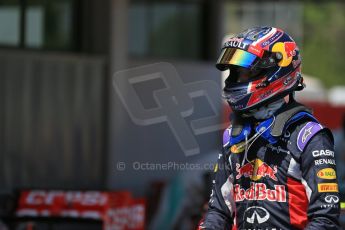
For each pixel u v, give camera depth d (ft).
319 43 381.60
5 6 102.68
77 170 106.83
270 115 38.40
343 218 56.13
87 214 80.28
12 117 100.63
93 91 108.68
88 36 110.52
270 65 38.19
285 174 37.29
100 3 110.01
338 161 82.58
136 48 119.65
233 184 39.27
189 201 90.74
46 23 107.24
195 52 127.65
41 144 103.19
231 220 40.34
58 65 105.29
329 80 381.60
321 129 37.11
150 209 101.55
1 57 100.01
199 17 128.36
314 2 143.84
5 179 99.45
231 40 39.27
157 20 122.62
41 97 103.45
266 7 199.00
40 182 102.68
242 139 38.86
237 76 39.68
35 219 80.33
